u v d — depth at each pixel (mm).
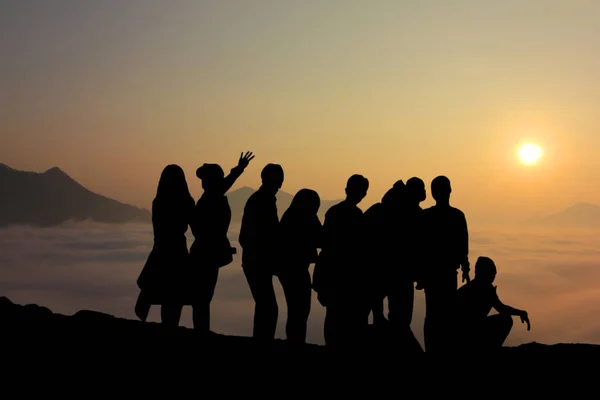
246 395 7734
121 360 8688
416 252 10164
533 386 8375
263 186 10242
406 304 10109
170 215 10523
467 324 9984
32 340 9344
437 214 10289
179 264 10461
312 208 10125
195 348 9383
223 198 10602
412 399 7867
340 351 9656
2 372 8039
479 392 8148
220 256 10453
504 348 10391
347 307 9938
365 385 8305
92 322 10523
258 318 9891
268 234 9992
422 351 9852
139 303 10578
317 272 10195
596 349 10227
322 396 7844
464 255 10227
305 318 9984
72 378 7969
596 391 8141
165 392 7688
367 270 9977
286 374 8578
